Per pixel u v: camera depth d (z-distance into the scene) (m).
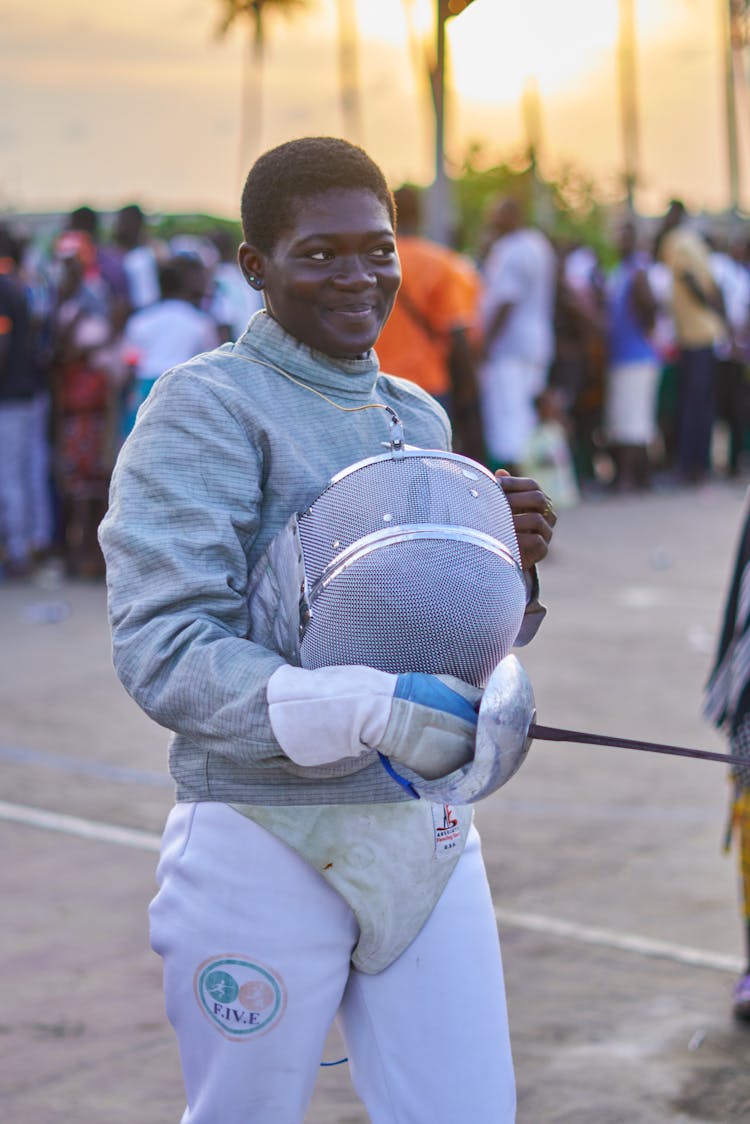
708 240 13.70
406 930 1.96
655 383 12.95
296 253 1.93
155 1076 3.18
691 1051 3.29
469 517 1.85
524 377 10.16
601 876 4.31
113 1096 3.09
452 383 7.80
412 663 1.81
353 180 1.93
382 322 2.01
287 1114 1.97
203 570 1.86
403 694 1.71
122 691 6.41
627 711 6.09
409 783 1.76
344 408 2.00
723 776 5.27
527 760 5.45
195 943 1.95
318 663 1.85
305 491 1.94
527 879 4.28
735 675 3.45
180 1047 2.01
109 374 8.69
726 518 11.53
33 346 8.91
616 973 3.67
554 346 12.30
